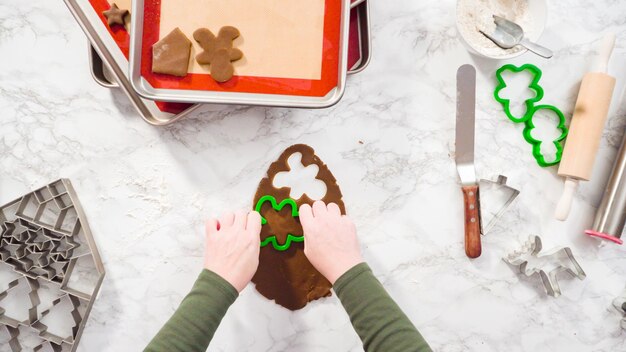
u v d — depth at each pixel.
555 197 1.11
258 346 1.09
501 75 1.11
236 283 1.00
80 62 1.08
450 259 1.10
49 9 1.08
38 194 1.06
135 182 1.09
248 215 1.05
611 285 1.11
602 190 1.11
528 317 1.11
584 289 1.11
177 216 1.09
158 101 1.05
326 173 1.10
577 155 1.05
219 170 1.10
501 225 1.11
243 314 1.09
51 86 1.08
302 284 1.09
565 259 1.10
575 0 1.10
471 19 1.06
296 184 1.10
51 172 1.08
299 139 1.10
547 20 1.11
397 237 1.10
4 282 1.09
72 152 1.08
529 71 1.10
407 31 1.10
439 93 1.10
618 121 1.11
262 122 1.10
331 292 1.09
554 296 1.06
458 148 1.08
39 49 1.08
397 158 1.11
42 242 1.07
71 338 1.07
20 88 1.08
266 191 1.09
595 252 1.11
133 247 1.09
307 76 1.00
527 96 1.11
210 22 0.99
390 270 1.10
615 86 1.11
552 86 1.11
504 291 1.11
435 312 1.10
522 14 1.07
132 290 1.09
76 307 1.07
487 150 1.11
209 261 1.01
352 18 1.07
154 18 0.98
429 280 1.10
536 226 1.11
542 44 1.11
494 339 1.10
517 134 1.11
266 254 1.08
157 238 1.09
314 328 1.09
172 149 1.09
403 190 1.11
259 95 0.99
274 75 1.00
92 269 1.09
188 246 1.09
